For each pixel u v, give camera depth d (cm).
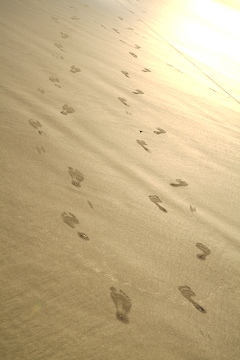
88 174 159
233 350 110
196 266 135
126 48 340
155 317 110
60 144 171
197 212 163
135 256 129
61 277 111
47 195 139
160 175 179
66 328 98
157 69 318
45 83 219
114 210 146
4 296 100
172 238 143
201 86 318
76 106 209
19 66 225
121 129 205
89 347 96
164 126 227
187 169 193
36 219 127
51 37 290
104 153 178
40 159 157
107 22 397
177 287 123
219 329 114
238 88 347
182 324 111
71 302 105
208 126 249
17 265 109
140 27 430
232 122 270
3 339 91
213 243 149
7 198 130
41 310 100
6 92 193
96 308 106
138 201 156
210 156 213
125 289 115
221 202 177
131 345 100
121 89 253
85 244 125
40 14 331
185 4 700
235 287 132
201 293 124
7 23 279
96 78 254
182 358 102
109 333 101
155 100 257
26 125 174
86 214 138
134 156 186
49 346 93
